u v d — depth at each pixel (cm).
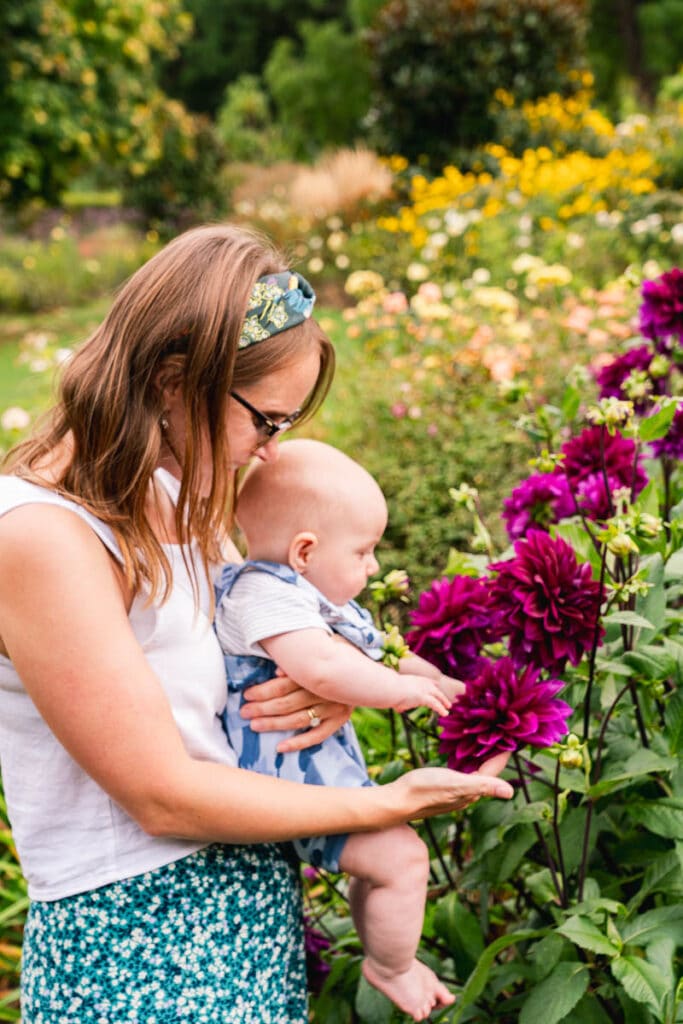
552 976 158
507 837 171
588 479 198
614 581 178
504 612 151
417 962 156
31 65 1069
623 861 180
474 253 800
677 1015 155
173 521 144
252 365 133
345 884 216
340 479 151
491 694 146
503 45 1110
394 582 167
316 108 2212
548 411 215
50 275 1321
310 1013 201
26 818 136
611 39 2147
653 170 973
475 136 1120
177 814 128
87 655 124
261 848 145
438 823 185
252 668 149
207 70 3009
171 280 132
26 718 134
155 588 132
